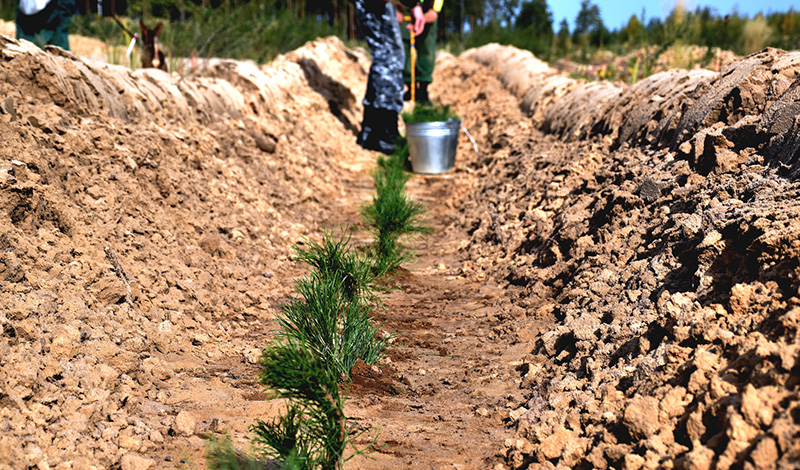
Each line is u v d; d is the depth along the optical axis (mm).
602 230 4391
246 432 2822
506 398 3270
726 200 3520
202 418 2938
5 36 4738
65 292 3273
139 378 3105
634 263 3723
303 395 2533
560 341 3592
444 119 9258
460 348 3969
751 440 1941
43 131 4398
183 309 3939
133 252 4098
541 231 5160
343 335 3582
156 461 2549
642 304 3279
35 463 2301
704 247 3066
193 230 4969
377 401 3248
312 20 18094
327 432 2486
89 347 3043
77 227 3826
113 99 5527
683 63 9773
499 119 10539
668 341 2834
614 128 6098
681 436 2238
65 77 4953
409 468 2625
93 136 4770
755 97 4227
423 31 11312
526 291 4547
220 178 6062
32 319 2934
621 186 4730
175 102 6508
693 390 2373
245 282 4758
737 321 2598
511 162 7578
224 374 3412
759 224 2873
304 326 3590
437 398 3348
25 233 3461
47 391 2678
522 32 19656
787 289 2529
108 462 2475
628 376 2816
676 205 3959
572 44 18469
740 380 2234
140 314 3623
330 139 10211
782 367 2078
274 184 7000
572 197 5387
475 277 5262
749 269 2812
